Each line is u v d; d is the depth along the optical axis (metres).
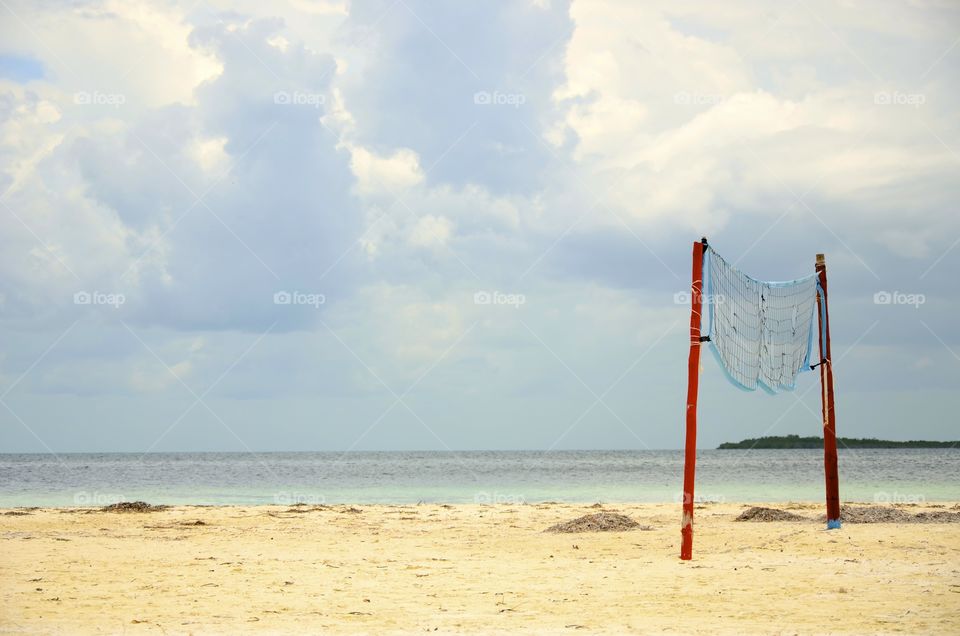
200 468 68.88
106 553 12.36
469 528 16.55
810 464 71.31
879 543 12.13
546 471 59.06
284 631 7.40
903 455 108.62
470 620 7.79
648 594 8.89
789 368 13.04
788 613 7.84
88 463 89.50
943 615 7.63
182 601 8.72
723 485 36.88
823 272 13.92
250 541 14.23
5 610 8.28
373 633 7.31
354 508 21.88
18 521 17.69
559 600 8.66
